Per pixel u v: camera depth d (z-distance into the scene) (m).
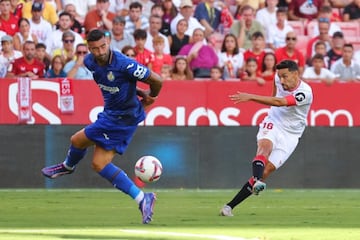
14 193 51.97
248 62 60.31
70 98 55.62
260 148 38.25
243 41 66.38
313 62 62.84
